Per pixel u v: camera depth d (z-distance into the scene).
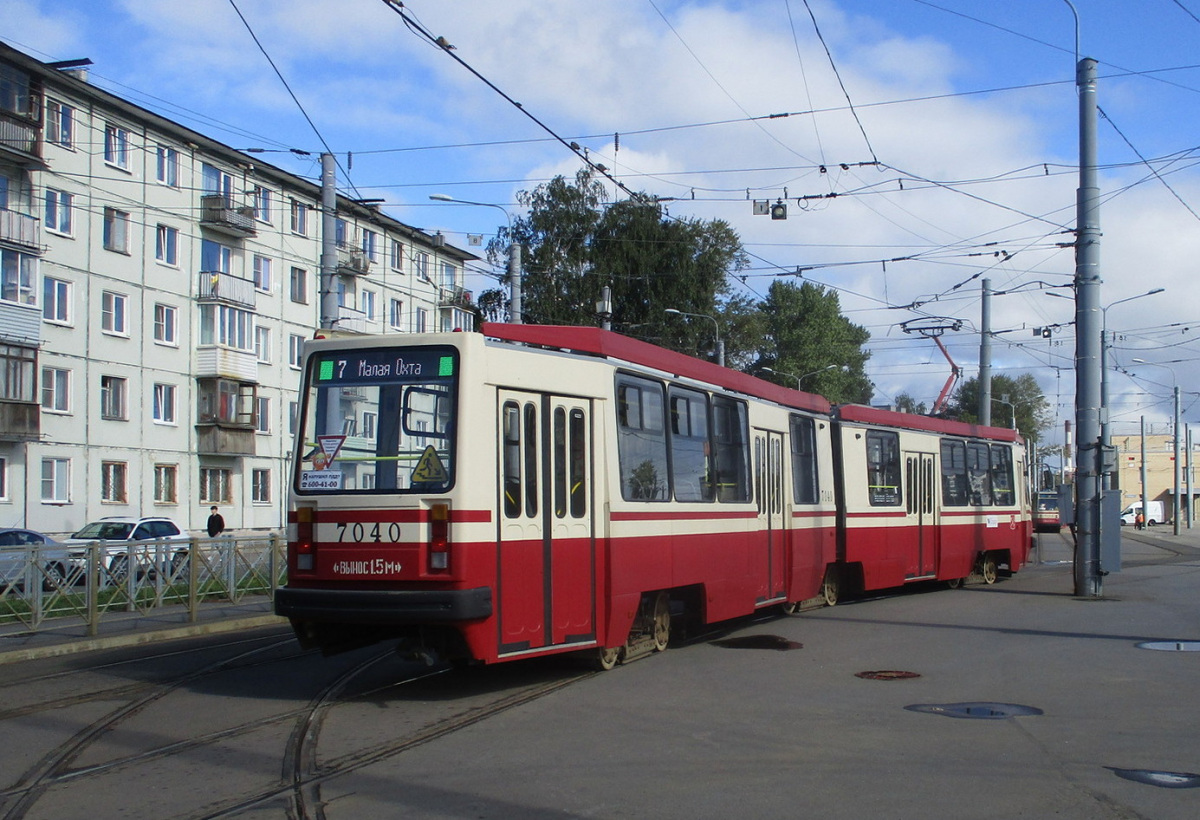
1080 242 20.17
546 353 10.25
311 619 9.36
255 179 43.47
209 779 6.94
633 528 11.23
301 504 9.64
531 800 6.38
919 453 20.95
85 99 36.03
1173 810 6.18
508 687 10.23
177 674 11.21
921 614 16.80
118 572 14.38
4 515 33.56
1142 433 73.62
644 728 8.37
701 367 13.38
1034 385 96.19
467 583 9.08
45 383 34.97
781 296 76.69
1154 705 9.32
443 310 53.03
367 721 8.70
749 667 11.42
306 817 6.09
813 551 16.81
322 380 9.84
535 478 9.95
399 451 9.43
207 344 41.19
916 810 6.17
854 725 8.48
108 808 6.31
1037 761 7.31
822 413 17.84
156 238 39.19
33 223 34.00
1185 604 18.30
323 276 19.48
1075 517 20.22
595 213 41.16
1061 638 13.81
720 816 6.06
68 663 12.19
